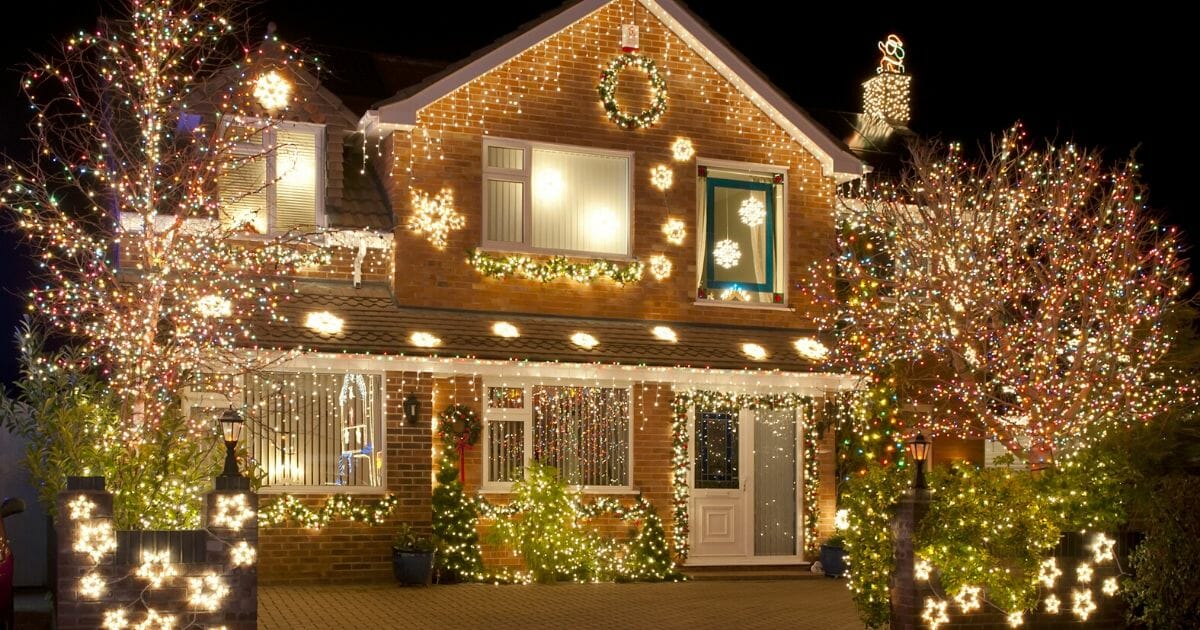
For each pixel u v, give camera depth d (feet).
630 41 69.15
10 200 64.69
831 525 71.41
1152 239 88.89
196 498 46.39
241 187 62.64
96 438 47.44
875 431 72.23
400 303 63.77
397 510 60.80
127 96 60.34
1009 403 75.87
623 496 66.23
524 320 66.03
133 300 56.59
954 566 43.98
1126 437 52.95
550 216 67.87
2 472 59.52
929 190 75.92
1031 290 74.08
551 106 67.62
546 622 48.67
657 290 69.51
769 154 72.69
